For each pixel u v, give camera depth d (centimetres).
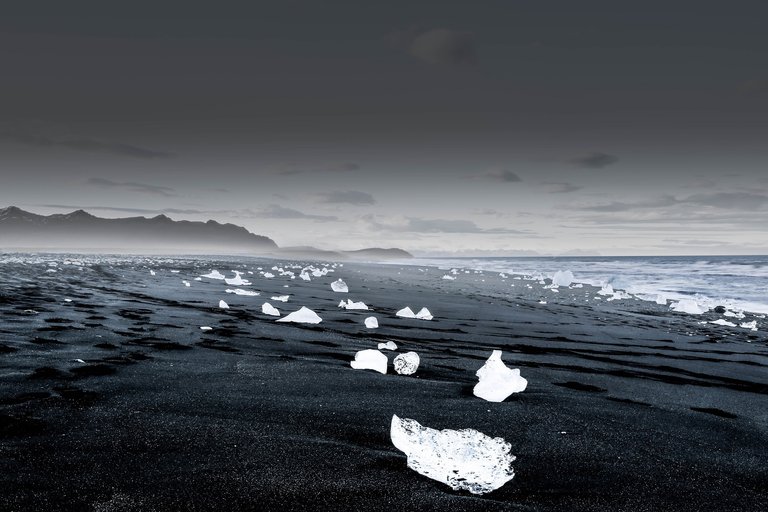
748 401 384
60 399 276
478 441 238
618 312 1057
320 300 1020
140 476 190
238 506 172
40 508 163
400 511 175
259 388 326
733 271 2495
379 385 350
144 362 377
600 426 291
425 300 1149
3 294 738
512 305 1109
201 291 1048
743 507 199
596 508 190
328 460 215
